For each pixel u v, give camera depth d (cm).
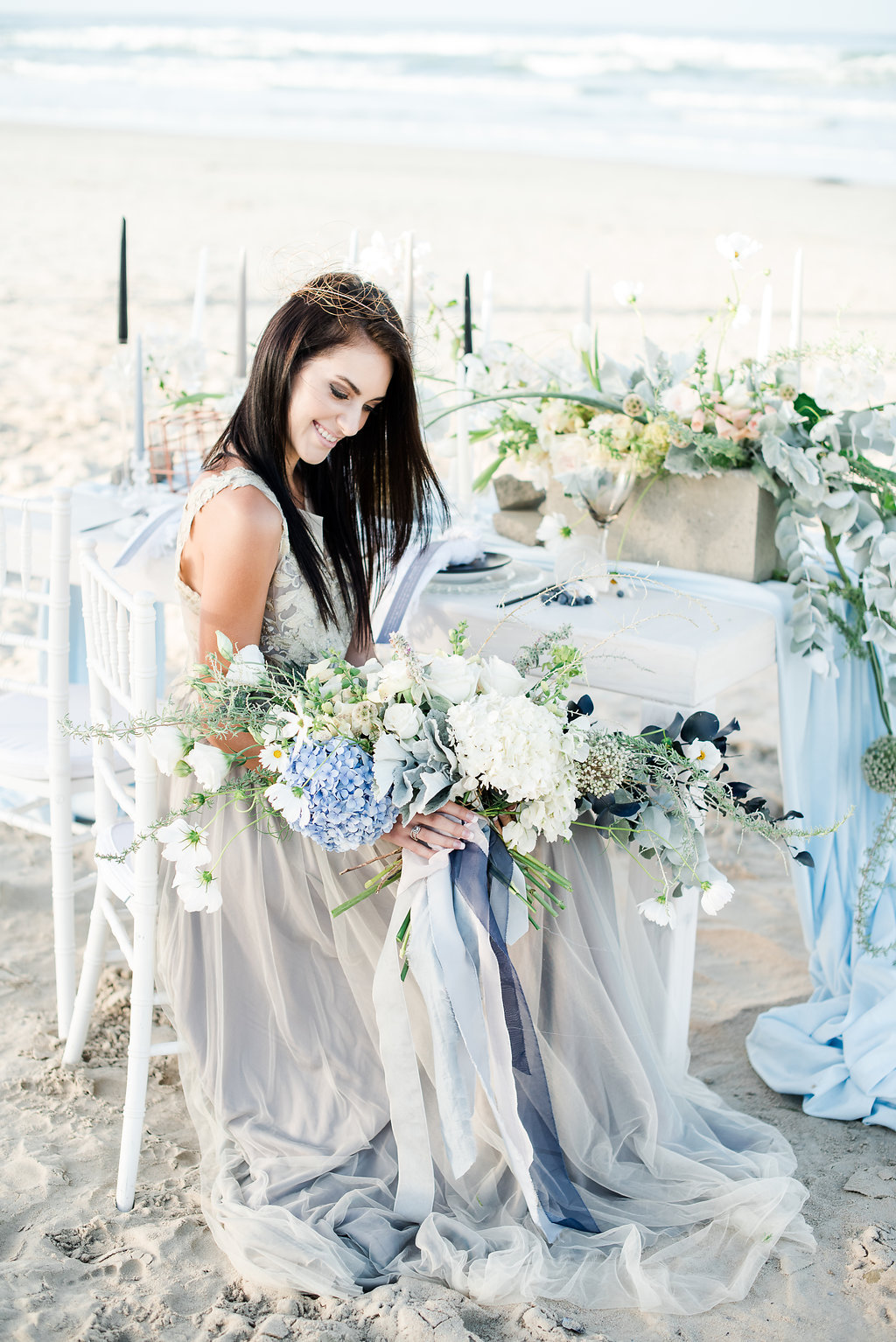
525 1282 204
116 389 353
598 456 276
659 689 242
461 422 330
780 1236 220
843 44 3559
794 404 275
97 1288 203
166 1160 239
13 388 793
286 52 3641
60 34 3966
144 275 1131
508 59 3406
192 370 356
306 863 229
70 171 1720
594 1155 231
